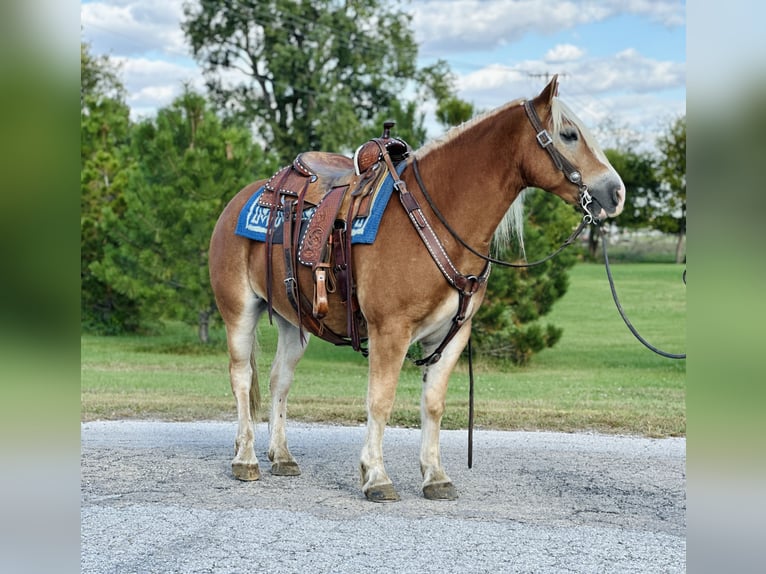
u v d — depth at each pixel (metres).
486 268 4.17
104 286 15.38
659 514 4.14
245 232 4.75
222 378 10.05
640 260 35.84
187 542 3.69
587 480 4.82
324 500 4.36
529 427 6.61
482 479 4.82
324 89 27.86
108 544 3.66
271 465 5.20
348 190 4.38
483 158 4.05
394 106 10.70
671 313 19.47
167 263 12.93
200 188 12.70
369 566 3.39
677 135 31.02
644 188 33.44
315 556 3.50
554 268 11.23
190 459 5.35
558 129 3.92
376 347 4.15
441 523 3.94
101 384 9.14
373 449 4.33
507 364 11.33
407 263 4.02
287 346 5.03
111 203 15.50
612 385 9.85
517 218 4.22
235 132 13.18
